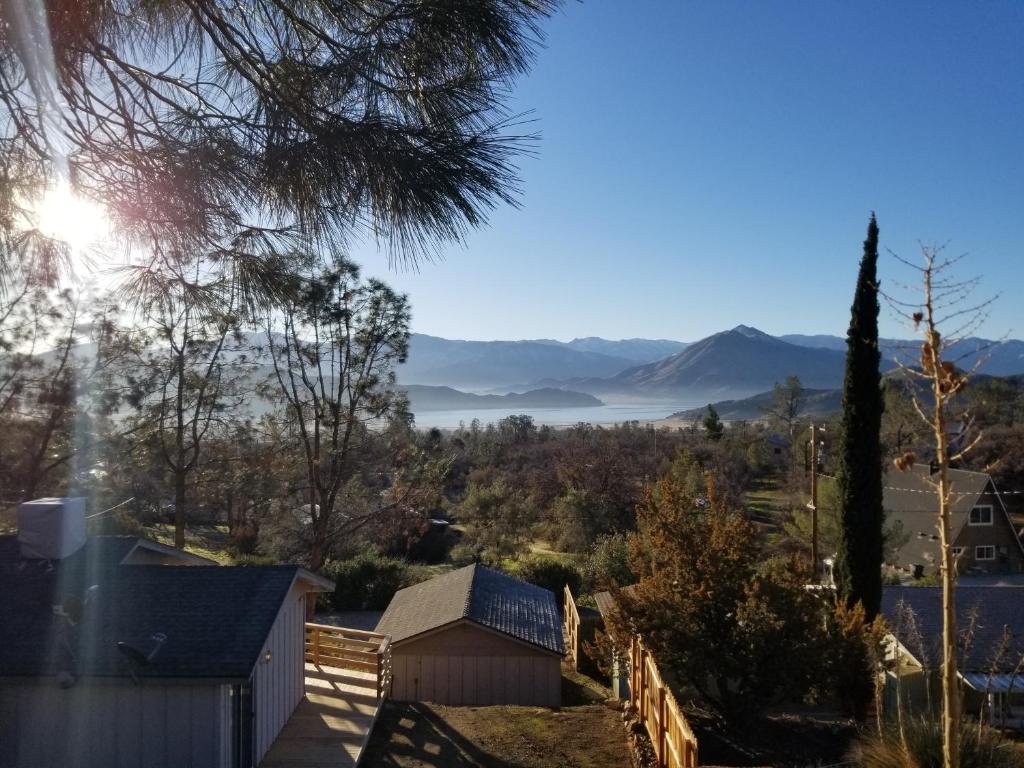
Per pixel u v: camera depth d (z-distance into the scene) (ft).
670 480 36.88
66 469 54.85
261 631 27.09
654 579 34.09
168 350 57.11
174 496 82.17
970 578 101.65
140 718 25.53
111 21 12.67
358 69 11.35
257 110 12.28
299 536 90.12
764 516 141.08
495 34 11.30
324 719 33.94
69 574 29.40
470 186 11.28
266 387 80.02
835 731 33.81
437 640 50.31
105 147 12.38
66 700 25.64
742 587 32.73
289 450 87.04
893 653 40.45
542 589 66.74
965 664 41.78
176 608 28.32
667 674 41.39
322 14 12.47
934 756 18.79
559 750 32.17
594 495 119.24
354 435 90.38
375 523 96.27
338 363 84.84
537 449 185.37
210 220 12.85
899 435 119.55
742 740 31.94
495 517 114.01
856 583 48.57
